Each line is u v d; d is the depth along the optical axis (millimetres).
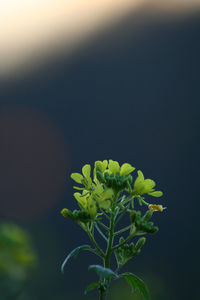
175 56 65500
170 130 55531
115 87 67312
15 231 5699
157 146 53844
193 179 46531
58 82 71812
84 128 64062
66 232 36438
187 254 31016
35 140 64000
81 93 69062
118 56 70875
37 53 81250
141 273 20031
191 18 73250
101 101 65625
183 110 57750
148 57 68750
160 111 58219
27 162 59625
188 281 21766
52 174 56375
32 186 55281
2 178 55062
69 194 51844
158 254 30938
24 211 46906
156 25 73312
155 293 11578
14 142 62562
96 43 76062
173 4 76375
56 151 60781
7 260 5574
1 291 5574
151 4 79625
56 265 13555
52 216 42250
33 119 67000
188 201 42625
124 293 8945
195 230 36031
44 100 71250
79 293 14602
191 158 49969
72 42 79688
